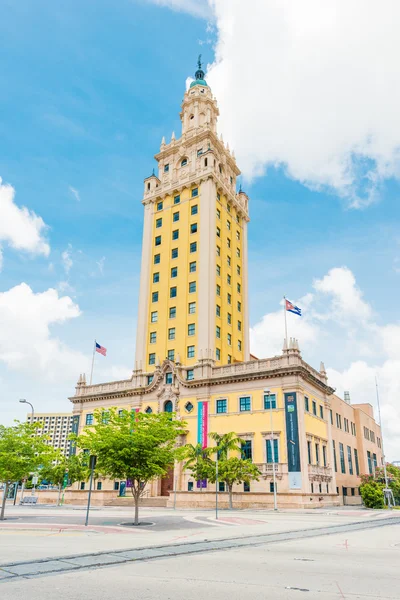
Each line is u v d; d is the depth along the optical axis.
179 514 36.72
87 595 8.83
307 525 26.55
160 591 9.23
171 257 70.31
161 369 62.75
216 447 48.84
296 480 48.28
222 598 8.70
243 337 71.44
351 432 75.62
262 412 53.03
